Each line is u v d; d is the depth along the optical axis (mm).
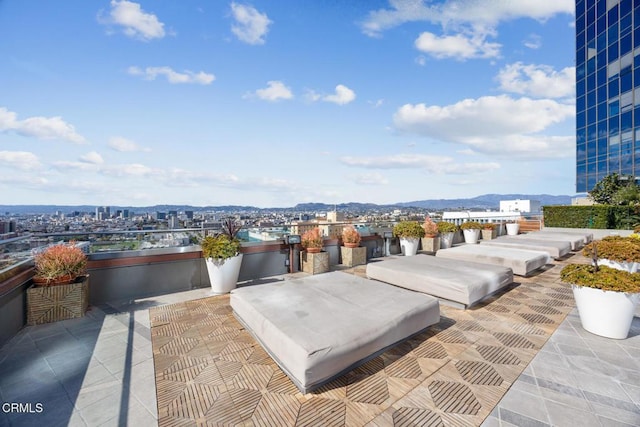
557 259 7547
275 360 2520
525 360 2559
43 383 2262
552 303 4141
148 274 4695
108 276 4367
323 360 2104
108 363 2557
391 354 2662
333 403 1976
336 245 7430
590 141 18812
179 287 4969
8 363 2574
